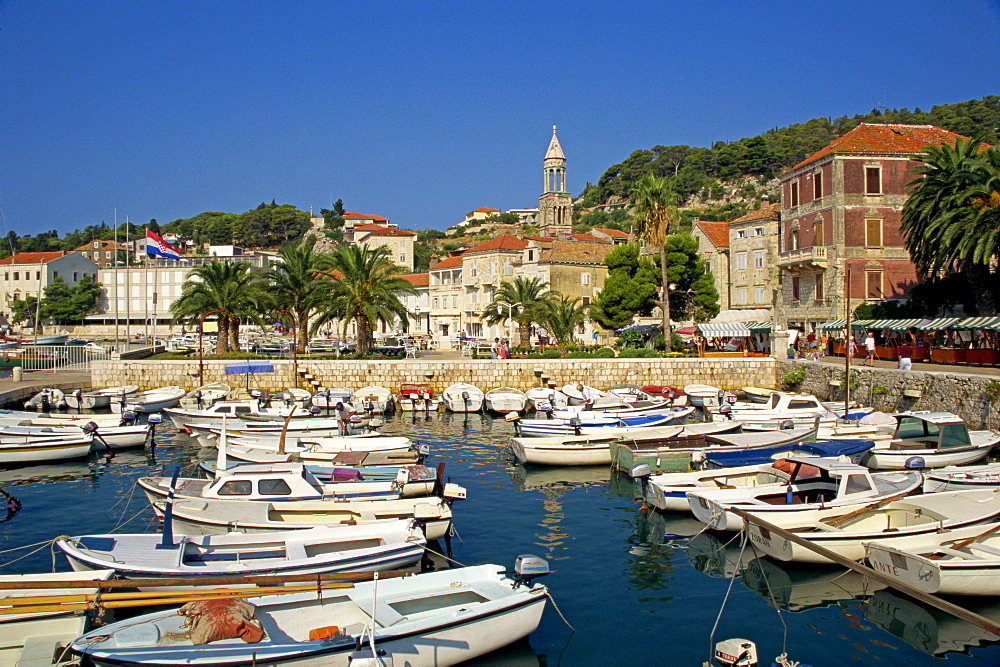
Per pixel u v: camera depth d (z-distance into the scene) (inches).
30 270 4665.4
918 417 1150.3
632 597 681.0
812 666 550.6
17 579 558.9
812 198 2320.4
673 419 1498.5
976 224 1577.3
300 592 552.7
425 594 570.6
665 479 957.2
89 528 879.7
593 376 2119.8
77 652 468.8
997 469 946.7
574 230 6865.2
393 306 2196.1
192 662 457.7
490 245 3513.8
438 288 3858.3
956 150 1808.6
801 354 2148.1
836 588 698.2
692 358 2153.1
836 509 768.9
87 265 4847.4
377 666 458.0
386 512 792.3
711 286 2743.6
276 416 1473.9
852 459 1072.2
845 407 1503.4
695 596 682.8
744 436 1205.1
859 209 2183.8
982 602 647.8
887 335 2053.4
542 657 562.9
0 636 501.4
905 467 1043.9
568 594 687.7
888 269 2188.7
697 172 7716.5
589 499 1034.1
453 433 1606.8
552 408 1776.6
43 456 1263.5
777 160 7470.5
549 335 2637.8
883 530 714.2
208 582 517.0
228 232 7815.0
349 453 1089.4
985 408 1296.8
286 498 791.1
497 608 543.5
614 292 2714.1
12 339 3617.1
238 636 492.7
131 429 1385.3
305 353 2319.1
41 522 906.1
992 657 565.3
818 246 2258.9
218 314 2292.1
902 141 2246.6
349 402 1849.2
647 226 2399.1
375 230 5162.4
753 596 681.6
